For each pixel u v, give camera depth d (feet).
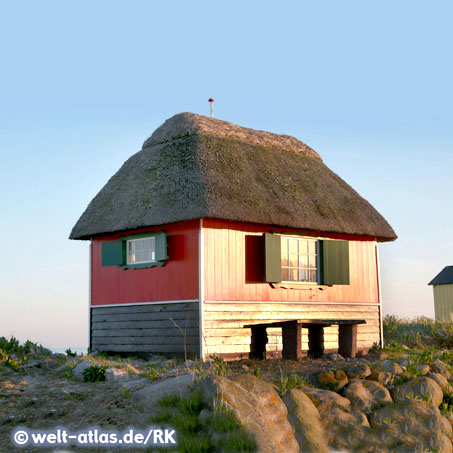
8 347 43.11
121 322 50.19
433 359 46.37
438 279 102.53
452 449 31.81
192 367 38.32
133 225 47.62
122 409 29.37
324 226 50.83
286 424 29.43
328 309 53.21
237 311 46.34
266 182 50.37
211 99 58.39
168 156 50.85
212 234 45.44
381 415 32.60
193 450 25.08
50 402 30.55
